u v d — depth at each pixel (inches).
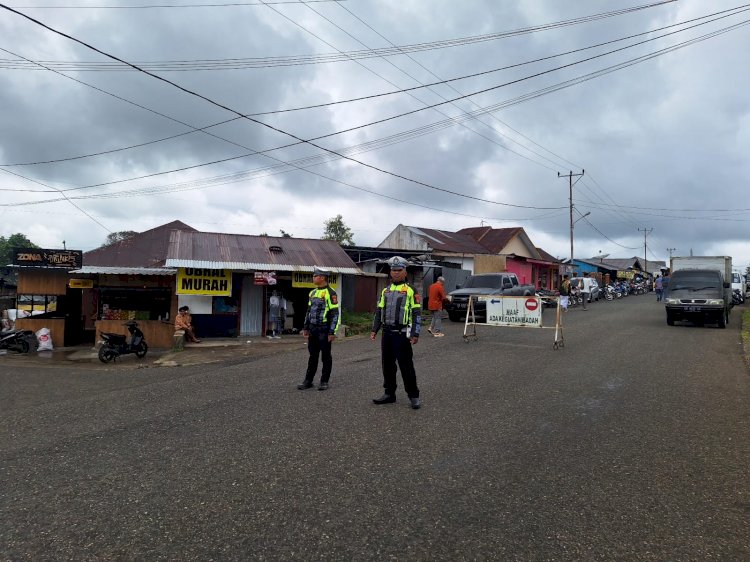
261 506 149.9
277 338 640.4
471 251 1266.0
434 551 126.0
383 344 267.1
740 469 182.2
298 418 243.6
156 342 615.8
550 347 493.4
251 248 687.1
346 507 149.1
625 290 1748.3
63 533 134.9
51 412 274.8
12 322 643.5
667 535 135.1
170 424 238.5
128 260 823.1
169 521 141.0
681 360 419.2
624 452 198.4
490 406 265.3
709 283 726.5
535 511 147.8
